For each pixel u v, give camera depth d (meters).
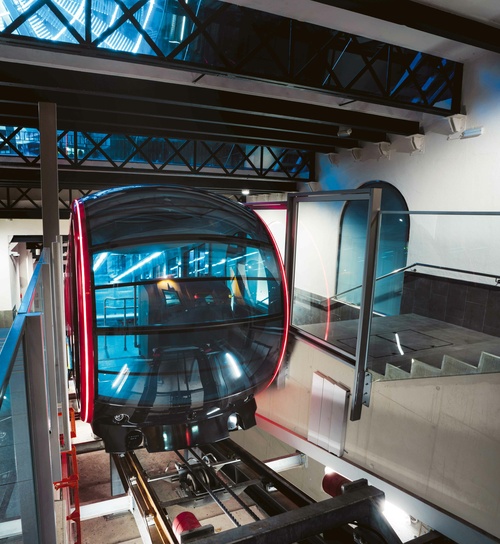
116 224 5.28
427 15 5.79
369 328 5.21
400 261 10.44
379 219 4.82
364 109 8.79
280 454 9.13
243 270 5.71
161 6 6.96
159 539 4.54
